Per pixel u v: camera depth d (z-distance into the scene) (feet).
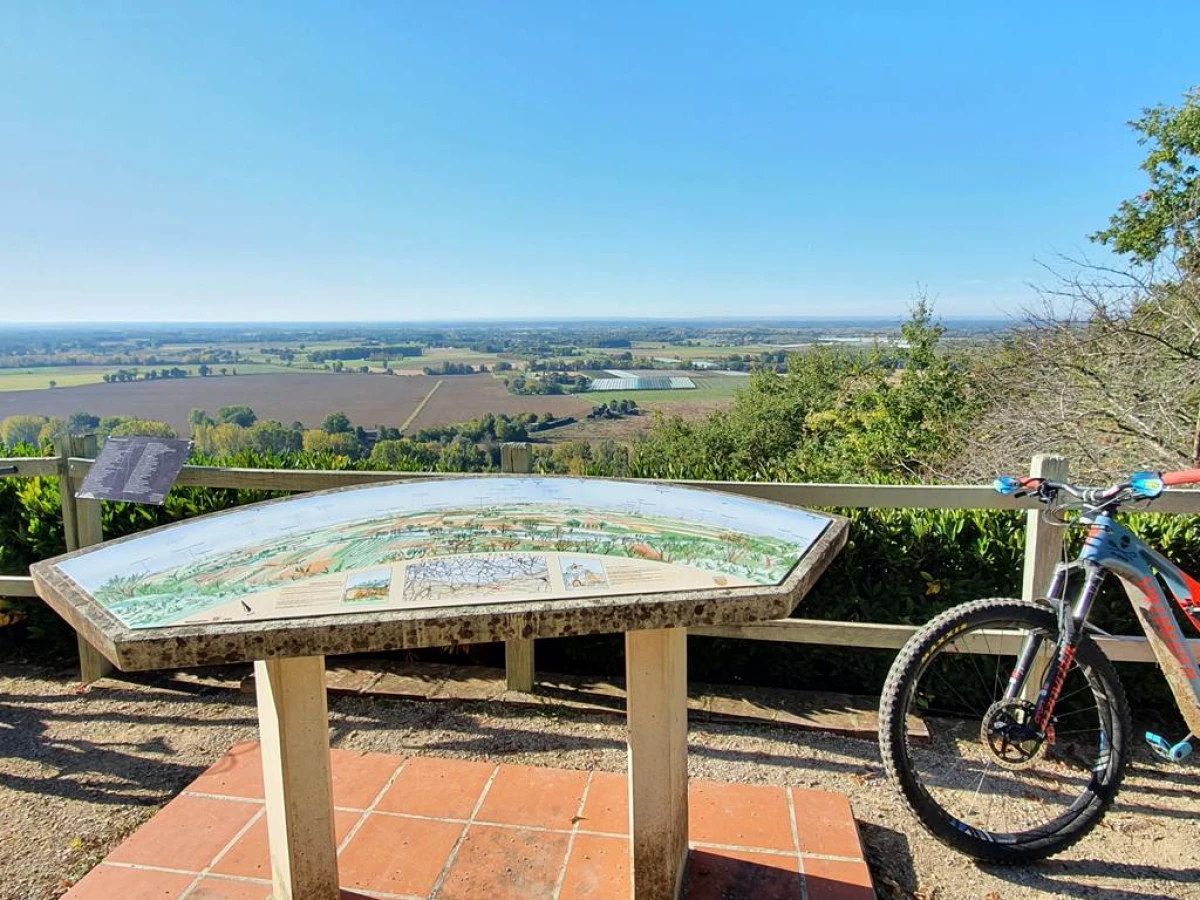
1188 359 21.31
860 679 11.51
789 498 10.11
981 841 7.50
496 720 10.63
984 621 7.59
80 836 8.11
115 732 10.36
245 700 11.23
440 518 6.96
